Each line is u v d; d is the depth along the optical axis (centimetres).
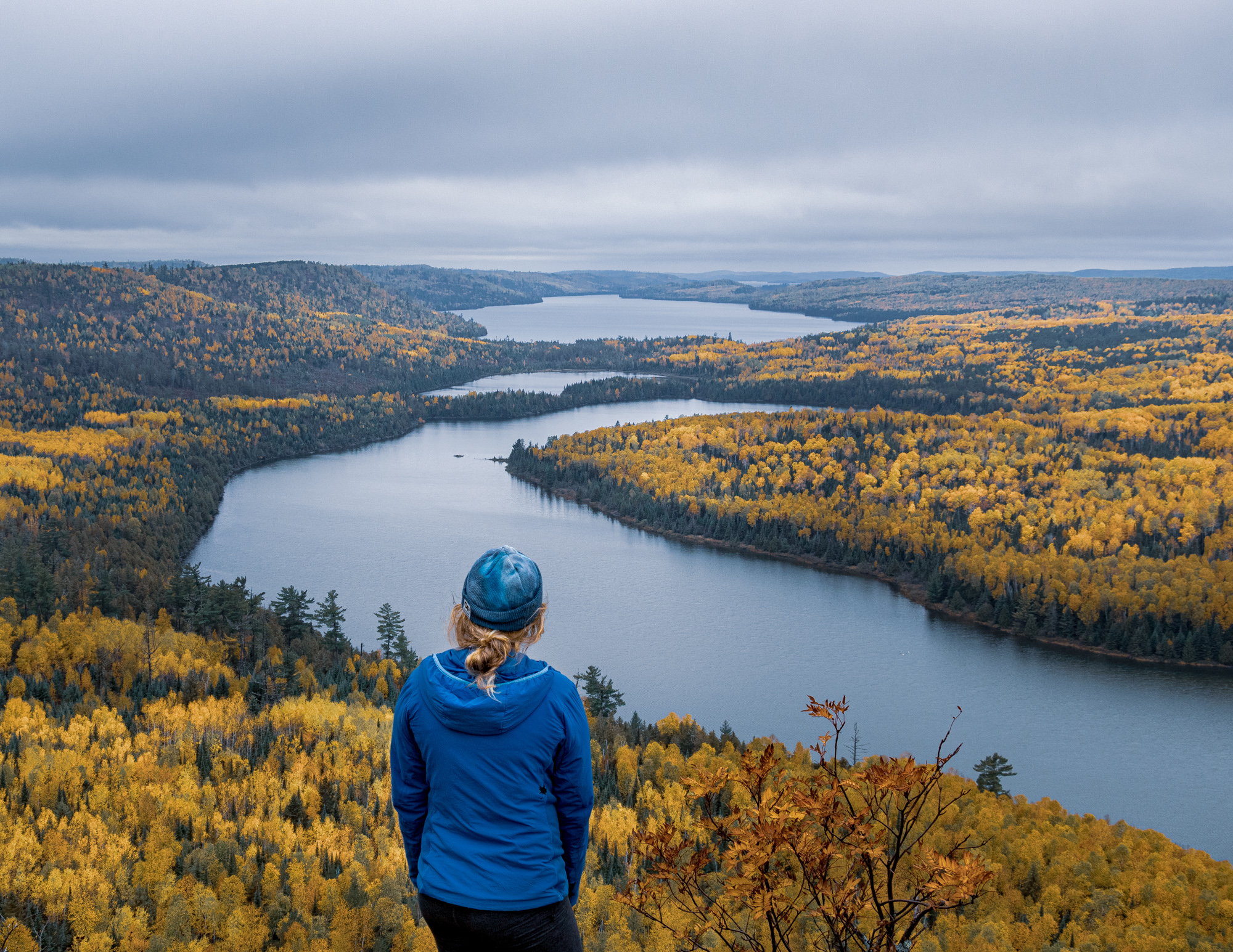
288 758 11944
